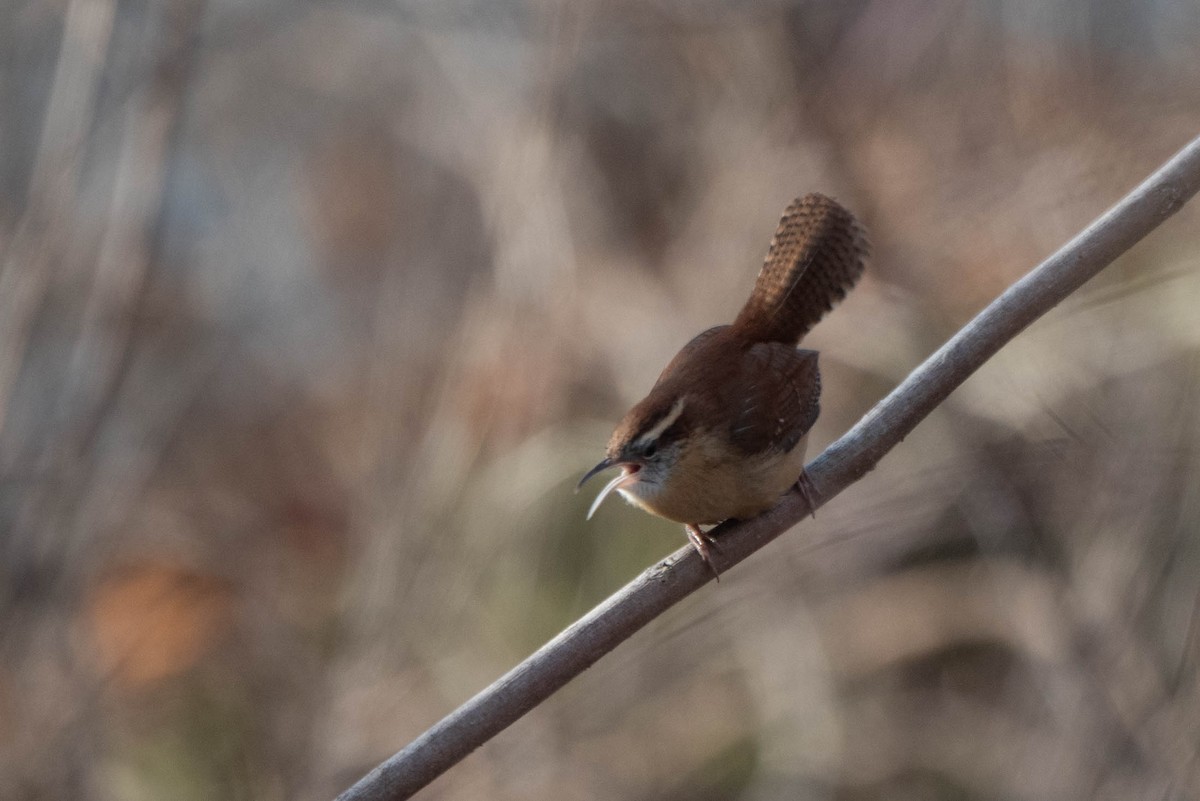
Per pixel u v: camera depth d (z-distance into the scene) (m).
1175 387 9.97
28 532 11.17
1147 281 9.65
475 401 12.27
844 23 13.66
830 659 11.24
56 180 11.19
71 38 11.34
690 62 13.98
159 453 12.70
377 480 12.41
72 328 12.11
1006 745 10.59
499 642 11.38
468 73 14.41
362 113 16.59
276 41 16.44
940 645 11.13
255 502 14.52
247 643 12.53
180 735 11.87
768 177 12.83
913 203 12.43
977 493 10.44
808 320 7.04
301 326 15.92
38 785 10.72
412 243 15.41
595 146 14.11
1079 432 10.06
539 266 12.47
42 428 11.53
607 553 11.65
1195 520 9.69
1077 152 11.68
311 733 11.34
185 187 15.70
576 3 12.64
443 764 5.44
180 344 14.54
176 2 11.77
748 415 6.21
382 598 11.56
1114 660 9.62
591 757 11.04
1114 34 12.54
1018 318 5.95
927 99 13.08
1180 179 5.75
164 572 13.01
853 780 10.88
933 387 6.10
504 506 11.80
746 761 11.04
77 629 11.30
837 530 10.59
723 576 10.87
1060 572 10.16
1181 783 9.11
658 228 13.88
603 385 12.52
